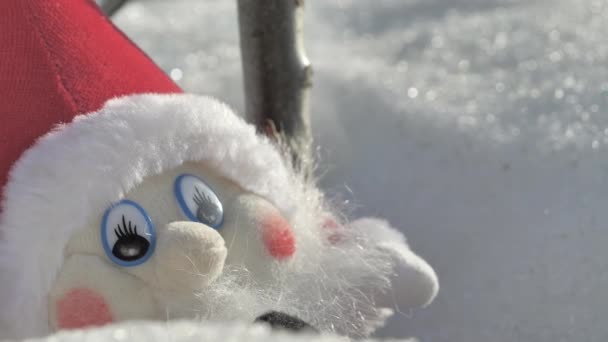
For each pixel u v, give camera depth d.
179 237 0.37
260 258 0.39
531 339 0.49
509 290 0.51
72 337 0.32
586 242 0.51
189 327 0.32
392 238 0.45
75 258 0.37
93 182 0.37
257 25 0.48
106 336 0.32
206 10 0.83
